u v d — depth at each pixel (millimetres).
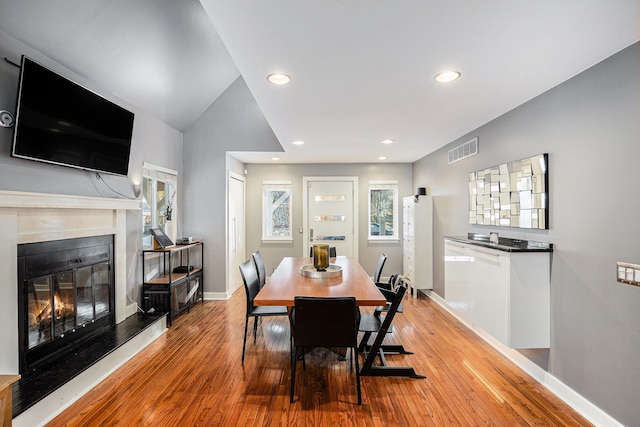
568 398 2289
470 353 3084
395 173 6258
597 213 2082
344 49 1924
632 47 1861
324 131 3799
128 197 3592
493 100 2768
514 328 2461
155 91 3762
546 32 1738
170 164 4594
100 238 3084
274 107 2945
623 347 1906
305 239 6266
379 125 3531
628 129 1886
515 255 2459
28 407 1892
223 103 5016
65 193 2740
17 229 2193
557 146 2434
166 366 2818
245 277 2979
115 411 2176
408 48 1914
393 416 2137
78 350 2635
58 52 2588
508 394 2402
